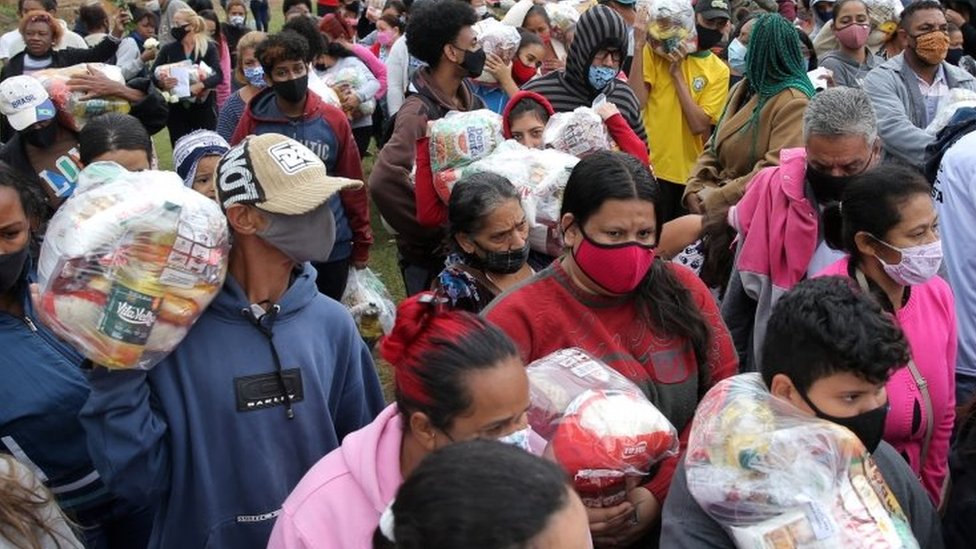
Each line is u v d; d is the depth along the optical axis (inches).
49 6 370.9
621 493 91.7
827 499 71.6
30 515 82.4
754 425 75.4
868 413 82.7
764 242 138.3
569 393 94.2
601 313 105.8
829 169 132.3
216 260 88.9
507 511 50.7
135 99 215.3
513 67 267.7
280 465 100.3
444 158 164.6
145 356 87.0
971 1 308.3
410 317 82.7
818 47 284.8
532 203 147.5
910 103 210.4
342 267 202.2
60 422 106.4
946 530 87.7
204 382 96.9
